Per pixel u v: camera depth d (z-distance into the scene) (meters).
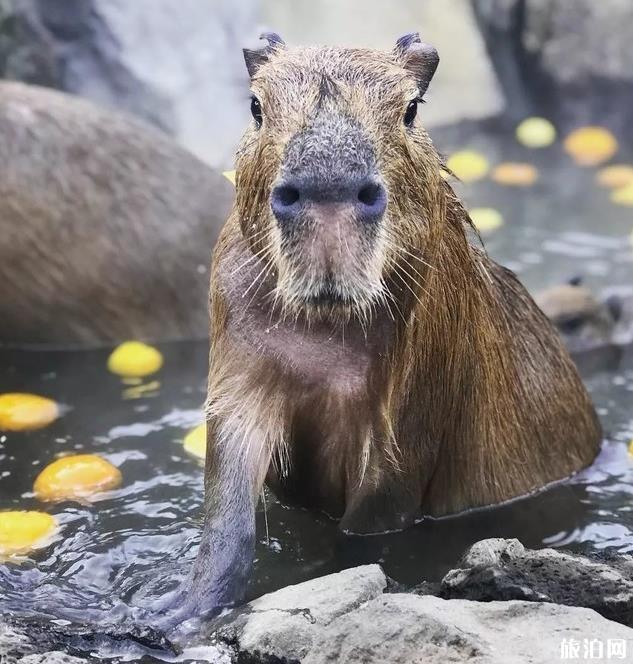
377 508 7.25
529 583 6.22
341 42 15.19
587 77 15.73
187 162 11.10
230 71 14.61
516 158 14.73
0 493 8.10
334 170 5.46
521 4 15.93
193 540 7.44
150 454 8.65
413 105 6.20
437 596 6.31
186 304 10.81
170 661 6.05
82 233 10.59
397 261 6.22
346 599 6.17
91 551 7.32
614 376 10.23
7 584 6.95
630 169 14.28
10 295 10.62
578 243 12.31
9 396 9.37
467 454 7.59
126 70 14.13
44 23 14.03
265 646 5.91
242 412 6.66
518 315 7.95
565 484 8.25
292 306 6.09
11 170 10.55
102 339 10.76
